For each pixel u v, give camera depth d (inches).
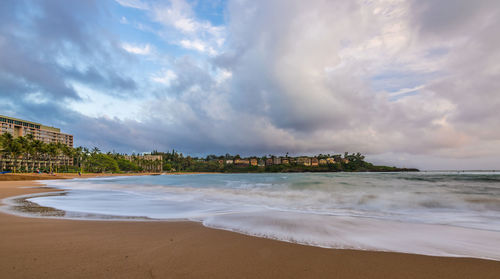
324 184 892.0
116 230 225.8
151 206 391.9
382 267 142.9
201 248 174.6
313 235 211.8
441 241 196.9
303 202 436.5
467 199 441.4
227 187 820.0
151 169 7770.7
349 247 180.4
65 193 628.7
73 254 158.1
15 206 385.4
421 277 129.3
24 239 192.5
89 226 242.4
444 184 820.6
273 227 240.8
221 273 131.3
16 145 3250.5
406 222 265.6
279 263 147.6
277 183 1002.7
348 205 399.2
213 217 291.7
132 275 126.0
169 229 231.0
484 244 189.5
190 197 523.5
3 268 132.8
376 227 242.1
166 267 138.4
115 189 768.9
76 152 5027.1
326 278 126.6
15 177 1640.0
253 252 167.2
